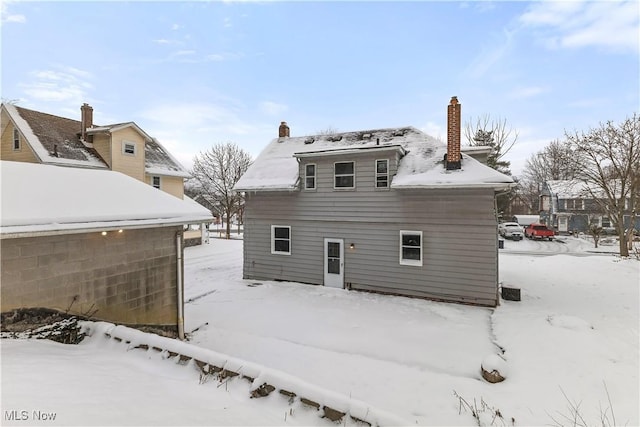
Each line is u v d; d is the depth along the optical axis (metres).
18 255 4.28
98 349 4.42
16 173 5.50
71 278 4.97
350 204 11.58
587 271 12.74
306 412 3.42
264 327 8.06
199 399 3.26
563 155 20.53
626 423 3.76
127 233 6.02
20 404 2.41
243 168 33.88
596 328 7.13
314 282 12.26
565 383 4.86
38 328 4.44
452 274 10.10
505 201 31.66
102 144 18.31
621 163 16.38
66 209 4.77
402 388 5.14
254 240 13.30
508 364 5.77
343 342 7.14
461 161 10.38
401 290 10.83
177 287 7.18
